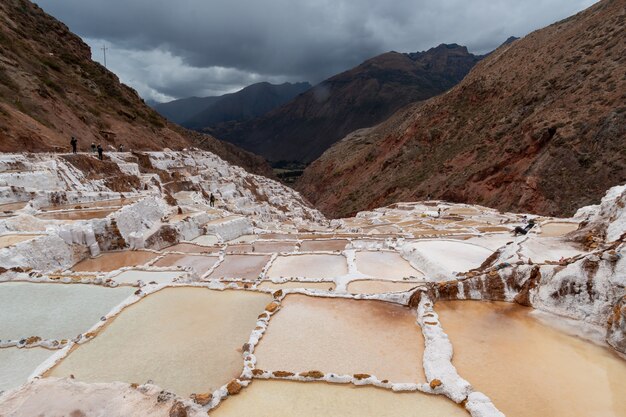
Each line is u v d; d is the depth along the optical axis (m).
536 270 11.52
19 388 6.99
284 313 11.52
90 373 8.90
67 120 48.31
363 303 12.09
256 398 7.80
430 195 63.06
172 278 15.86
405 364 8.95
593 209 20.88
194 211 31.94
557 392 7.72
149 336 10.45
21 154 29.44
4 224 18.62
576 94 52.62
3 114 35.56
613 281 9.84
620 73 49.00
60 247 19.08
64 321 11.67
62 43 73.62
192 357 9.46
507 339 9.63
